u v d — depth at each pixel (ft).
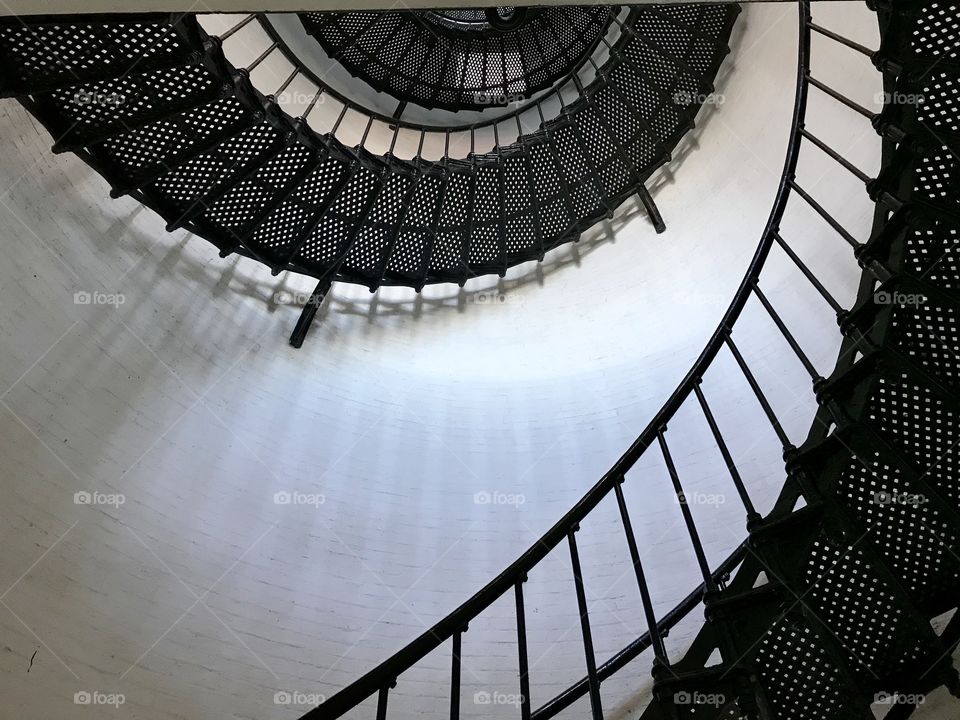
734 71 13.85
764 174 12.54
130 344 10.59
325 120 16.93
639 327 13.29
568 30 17.13
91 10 6.03
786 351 10.81
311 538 10.90
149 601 8.98
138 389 10.39
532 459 12.36
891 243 6.79
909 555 6.38
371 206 13.26
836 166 11.01
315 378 12.98
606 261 14.73
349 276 14.03
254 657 9.39
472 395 13.43
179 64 9.23
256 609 9.81
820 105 11.59
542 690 9.64
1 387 8.58
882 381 6.37
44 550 8.28
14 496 8.23
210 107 10.30
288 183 12.04
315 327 13.75
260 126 11.03
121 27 8.68
